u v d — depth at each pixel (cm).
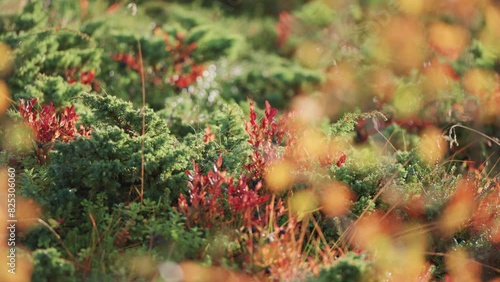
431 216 602
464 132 802
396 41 946
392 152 800
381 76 938
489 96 802
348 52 1085
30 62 784
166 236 537
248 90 991
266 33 1309
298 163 625
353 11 1102
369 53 1018
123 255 535
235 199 552
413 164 670
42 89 739
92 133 581
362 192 622
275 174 601
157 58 940
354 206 609
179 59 968
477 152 775
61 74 823
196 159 623
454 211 603
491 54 872
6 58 778
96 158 578
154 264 522
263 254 522
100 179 571
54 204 566
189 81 944
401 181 626
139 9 1182
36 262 493
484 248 588
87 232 566
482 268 578
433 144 694
